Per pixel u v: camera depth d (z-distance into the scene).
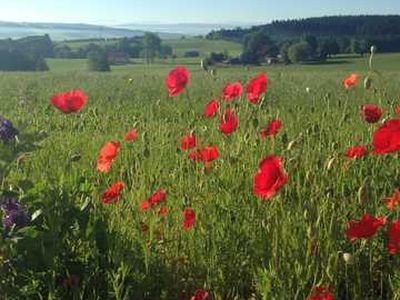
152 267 3.12
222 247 3.19
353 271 3.01
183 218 3.42
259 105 4.89
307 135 4.45
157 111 9.59
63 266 3.02
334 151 4.05
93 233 3.17
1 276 2.71
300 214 3.24
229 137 4.88
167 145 5.20
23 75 35.50
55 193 3.13
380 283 3.03
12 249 2.85
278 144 4.50
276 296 2.62
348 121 5.77
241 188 3.80
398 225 2.50
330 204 3.39
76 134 6.84
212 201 3.62
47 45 95.81
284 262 2.89
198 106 11.19
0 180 2.89
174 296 3.06
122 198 3.87
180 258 3.19
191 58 80.75
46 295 2.89
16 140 2.86
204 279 3.13
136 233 3.32
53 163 4.75
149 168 4.32
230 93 4.36
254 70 35.72
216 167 4.14
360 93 11.91
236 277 3.13
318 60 41.25
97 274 3.04
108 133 7.14
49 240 2.91
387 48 56.66
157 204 3.34
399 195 3.07
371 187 3.71
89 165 4.88
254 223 3.36
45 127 7.48
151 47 84.00
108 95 15.79
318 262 2.88
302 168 3.86
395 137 2.54
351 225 2.52
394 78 23.97
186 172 4.26
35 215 2.86
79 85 22.48
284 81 23.48
